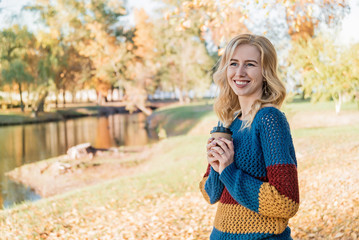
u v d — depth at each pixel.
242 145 1.60
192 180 9.02
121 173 14.08
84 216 6.82
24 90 40.09
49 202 8.17
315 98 14.42
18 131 30.67
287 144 1.50
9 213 7.50
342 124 16.75
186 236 4.82
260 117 1.55
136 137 25.25
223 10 5.04
